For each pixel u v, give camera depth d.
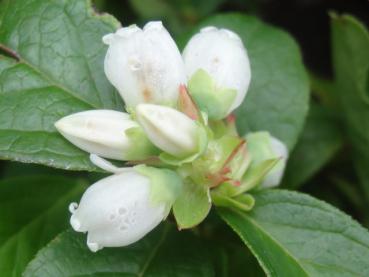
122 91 0.06
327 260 0.06
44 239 0.07
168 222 0.06
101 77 0.06
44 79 0.06
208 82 0.06
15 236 0.07
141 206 0.05
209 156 0.05
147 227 0.05
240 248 0.07
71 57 0.06
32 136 0.06
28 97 0.06
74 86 0.06
